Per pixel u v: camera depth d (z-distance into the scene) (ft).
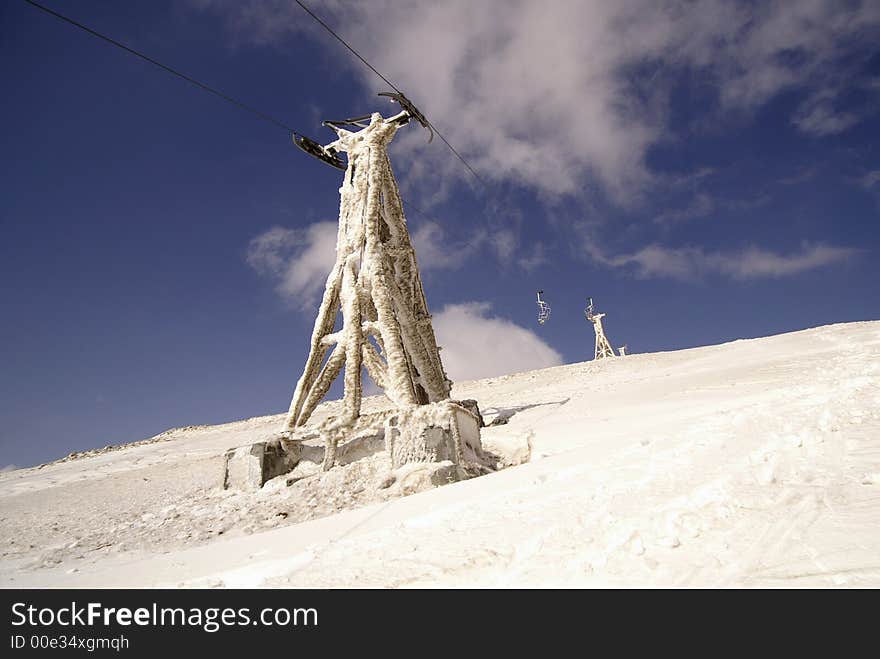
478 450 34.06
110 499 51.44
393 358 39.52
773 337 96.94
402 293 48.24
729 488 13.55
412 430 31.60
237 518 29.50
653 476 16.90
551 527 13.89
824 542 9.57
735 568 9.46
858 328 81.92
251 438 88.12
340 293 45.85
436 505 20.25
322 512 28.19
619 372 90.48
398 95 48.47
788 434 18.10
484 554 12.92
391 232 48.98
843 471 13.07
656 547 11.07
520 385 97.86
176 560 18.97
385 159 49.62
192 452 82.84
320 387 44.01
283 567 15.28
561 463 23.31
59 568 22.30
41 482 72.28
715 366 69.67
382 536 16.88
